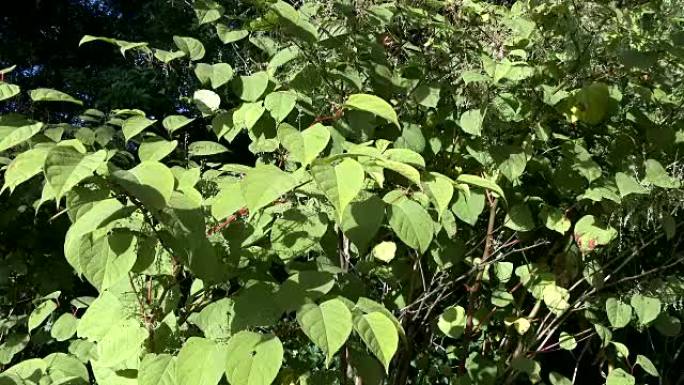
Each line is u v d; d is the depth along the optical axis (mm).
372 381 1779
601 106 2088
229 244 1651
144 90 6270
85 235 1382
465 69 2168
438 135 2301
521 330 2484
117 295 1647
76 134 1892
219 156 5297
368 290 2277
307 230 1755
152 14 7176
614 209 2277
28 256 2824
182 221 1292
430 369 2857
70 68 7371
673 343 3418
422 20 2211
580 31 2174
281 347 1316
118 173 1234
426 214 1521
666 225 2205
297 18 1910
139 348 1556
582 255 2424
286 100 1814
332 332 1295
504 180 2305
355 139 2072
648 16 2650
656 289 2498
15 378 1648
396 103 2189
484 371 2469
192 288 1867
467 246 2586
